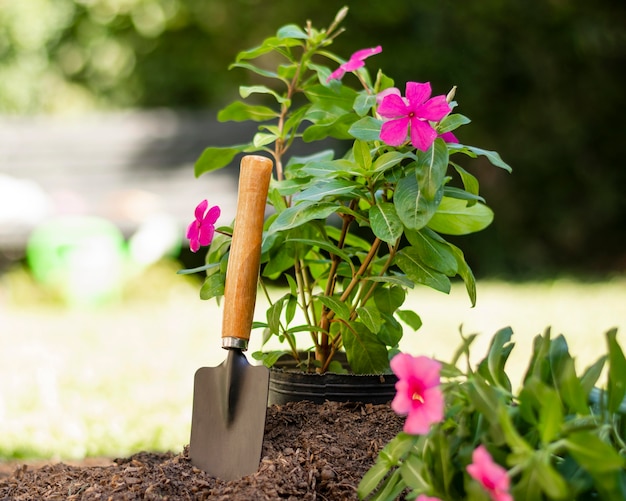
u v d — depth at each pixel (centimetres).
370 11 489
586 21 480
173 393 164
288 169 108
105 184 380
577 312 278
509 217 476
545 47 484
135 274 356
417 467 79
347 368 110
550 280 408
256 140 106
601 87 484
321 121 106
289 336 106
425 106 89
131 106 553
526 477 71
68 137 405
